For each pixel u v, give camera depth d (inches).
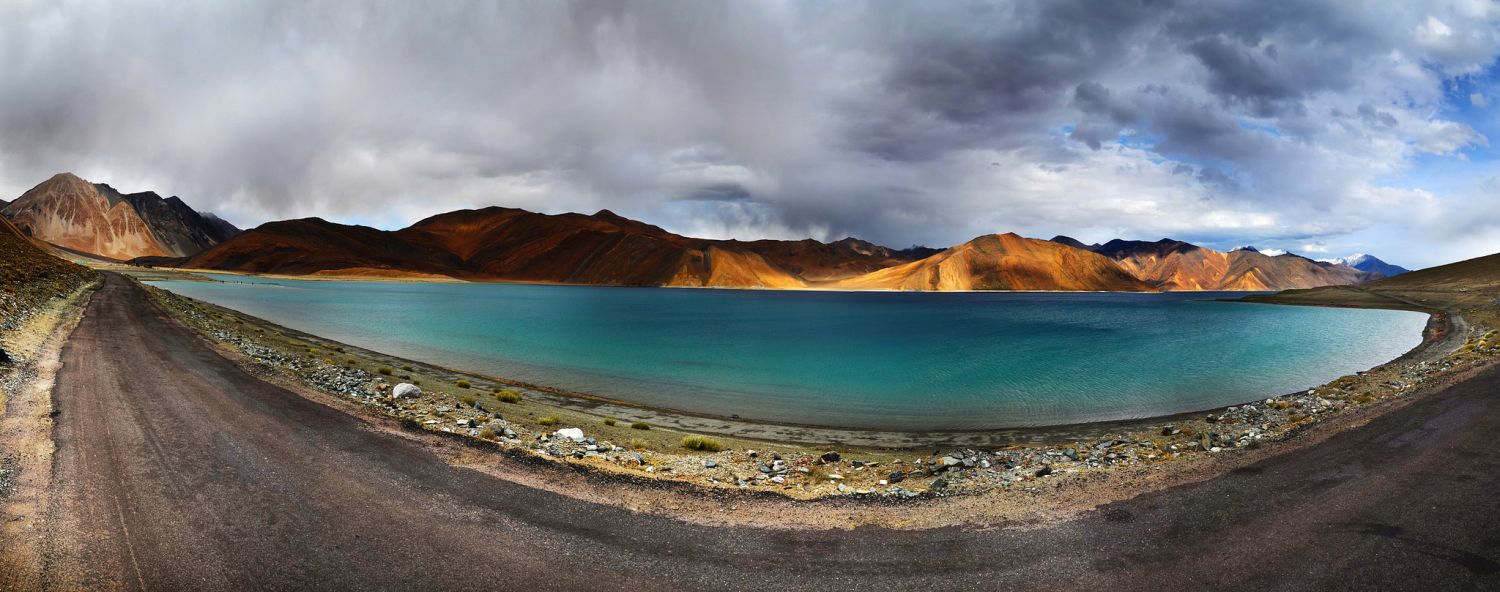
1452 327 2231.8
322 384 766.5
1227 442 557.6
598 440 625.3
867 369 1483.8
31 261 1977.1
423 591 240.8
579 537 298.2
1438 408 577.3
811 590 249.9
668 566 269.6
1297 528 303.9
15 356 680.4
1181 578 255.6
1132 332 2610.7
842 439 751.7
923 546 294.8
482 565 264.4
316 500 332.8
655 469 479.8
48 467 362.3
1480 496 339.6
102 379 630.5
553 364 1480.1
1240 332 2496.3
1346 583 247.8
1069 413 940.6
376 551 274.2
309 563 260.4
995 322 3459.6
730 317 3804.1
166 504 317.7
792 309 5103.3
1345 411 629.6
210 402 556.7
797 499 371.9
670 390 1152.2
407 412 638.5
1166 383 1222.3
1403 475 381.1
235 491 341.1
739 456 590.9
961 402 1043.9
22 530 278.7
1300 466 410.0
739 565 272.4
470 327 2484.0
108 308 1497.3
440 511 324.8
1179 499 352.5
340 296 5036.9
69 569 246.7
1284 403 797.2
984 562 275.4
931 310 5157.5
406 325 2439.7
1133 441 665.0
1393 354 1610.5
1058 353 1823.3
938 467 540.7
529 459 433.4
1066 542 295.7
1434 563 262.5
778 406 1007.0
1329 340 2063.2
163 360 781.9
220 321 1622.8
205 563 256.7
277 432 468.8
